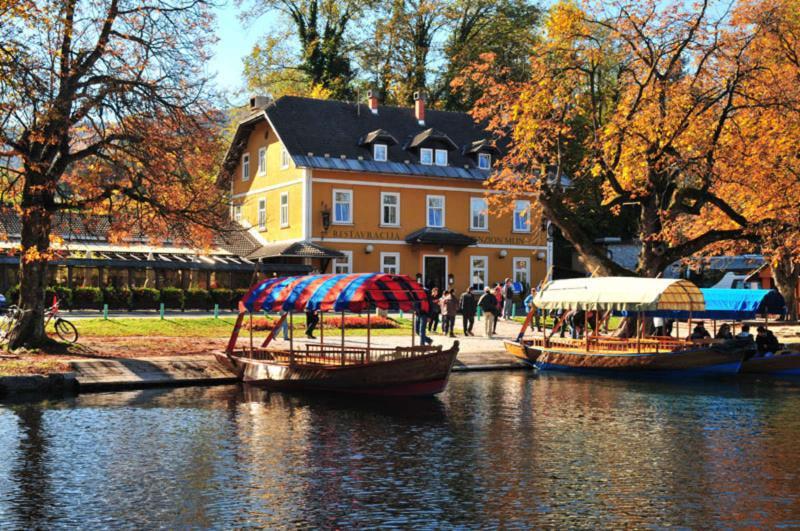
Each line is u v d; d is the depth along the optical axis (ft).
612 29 122.72
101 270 166.81
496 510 48.11
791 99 117.08
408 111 220.84
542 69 126.52
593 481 54.70
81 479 54.29
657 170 122.31
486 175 213.25
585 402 87.71
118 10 102.12
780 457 61.77
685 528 45.03
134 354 105.91
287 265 185.68
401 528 44.93
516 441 67.15
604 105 170.09
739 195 130.62
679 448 64.85
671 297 116.67
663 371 109.70
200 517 46.70
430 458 60.95
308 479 54.70
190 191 106.93
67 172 112.98
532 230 219.61
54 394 88.48
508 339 136.05
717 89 120.78
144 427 71.31
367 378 89.97
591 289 115.03
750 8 117.70
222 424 73.20
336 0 239.71
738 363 111.75
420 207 206.80
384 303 90.68
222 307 173.47
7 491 51.47
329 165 195.21
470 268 211.82
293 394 91.04
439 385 89.76
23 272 105.09
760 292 120.98
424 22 240.94
